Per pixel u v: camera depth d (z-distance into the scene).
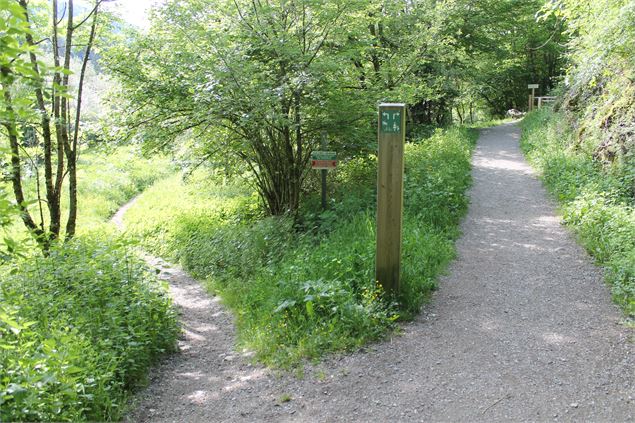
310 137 10.15
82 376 3.79
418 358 4.62
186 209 13.96
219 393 4.40
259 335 5.30
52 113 7.76
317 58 9.06
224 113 8.56
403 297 5.59
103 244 6.86
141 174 21.88
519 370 4.32
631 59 8.68
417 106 22.59
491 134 22.14
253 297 6.55
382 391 4.15
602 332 4.88
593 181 9.55
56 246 6.36
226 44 8.53
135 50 9.26
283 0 8.74
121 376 4.46
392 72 11.27
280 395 4.23
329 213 8.91
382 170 5.36
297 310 5.46
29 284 5.54
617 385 4.00
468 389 4.09
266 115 8.27
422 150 13.87
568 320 5.20
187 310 7.15
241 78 8.31
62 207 15.30
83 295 5.42
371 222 7.91
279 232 9.06
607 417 3.62
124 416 3.99
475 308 5.60
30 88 3.80
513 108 35.91
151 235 12.30
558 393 3.95
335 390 4.22
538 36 30.05
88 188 17.73
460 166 12.75
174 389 4.56
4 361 3.64
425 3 15.88
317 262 6.56
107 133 9.49
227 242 9.48
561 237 7.87
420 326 5.23
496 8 21.62
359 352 4.79
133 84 9.18
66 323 4.62
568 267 6.65
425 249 6.92
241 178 12.60
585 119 12.61
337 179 11.25
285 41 8.62
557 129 14.98
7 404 3.26
